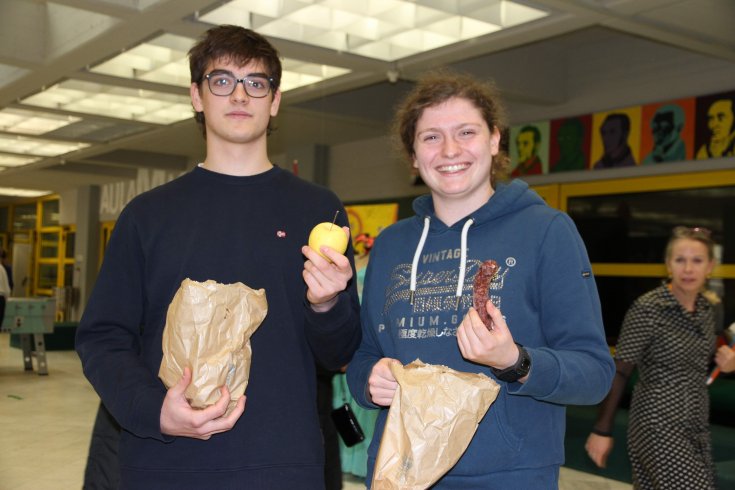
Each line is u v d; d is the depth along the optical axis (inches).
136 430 60.9
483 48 213.5
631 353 109.0
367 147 392.5
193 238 68.0
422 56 224.8
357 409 193.9
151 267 68.2
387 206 285.7
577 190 286.2
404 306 68.2
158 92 281.4
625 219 271.1
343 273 62.8
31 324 363.3
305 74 254.4
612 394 110.7
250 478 63.7
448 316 64.8
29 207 789.2
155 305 67.6
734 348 110.3
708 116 241.6
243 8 187.0
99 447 93.9
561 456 63.6
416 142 68.5
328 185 416.8
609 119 272.7
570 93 287.6
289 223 70.3
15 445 222.2
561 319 61.1
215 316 59.2
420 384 58.0
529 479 61.1
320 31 209.0
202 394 57.7
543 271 62.7
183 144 436.1
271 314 67.2
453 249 67.4
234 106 68.1
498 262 64.4
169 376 59.7
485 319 55.9
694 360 107.2
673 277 109.7
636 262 267.0
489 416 61.7
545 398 57.3
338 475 111.2
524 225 64.9
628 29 194.5
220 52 67.9
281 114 318.7
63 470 196.2
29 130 375.9
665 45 256.5
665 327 107.2
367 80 252.5
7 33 230.5
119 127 368.5
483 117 66.8
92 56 227.1
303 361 68.5
